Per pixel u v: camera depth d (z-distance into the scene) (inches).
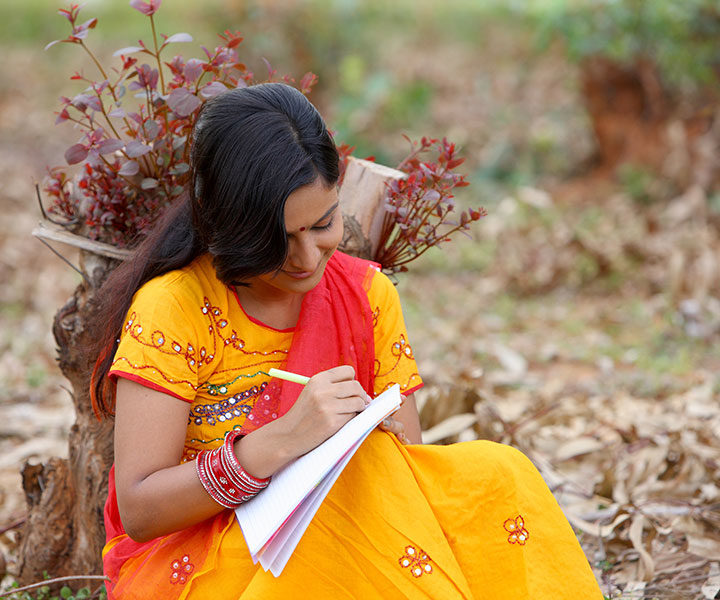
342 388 74.7
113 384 84.0
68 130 452.8
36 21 634.2
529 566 80.2
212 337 81.7
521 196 284.2
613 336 222.5
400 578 77.4
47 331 236.7
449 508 81.9
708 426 159.9
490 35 575.5
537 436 158.4
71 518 110.9
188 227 82.3
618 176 341.7
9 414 189.0
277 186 71.2
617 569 116.2
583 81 349.7
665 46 309.4
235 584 76.5
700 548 116.0
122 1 640.4
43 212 102.9
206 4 396.8
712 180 306.0
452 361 208.1
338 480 79.3
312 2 388.5
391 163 377.1
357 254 103.7
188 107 91.4
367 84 415.2
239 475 74.0
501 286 262.2
